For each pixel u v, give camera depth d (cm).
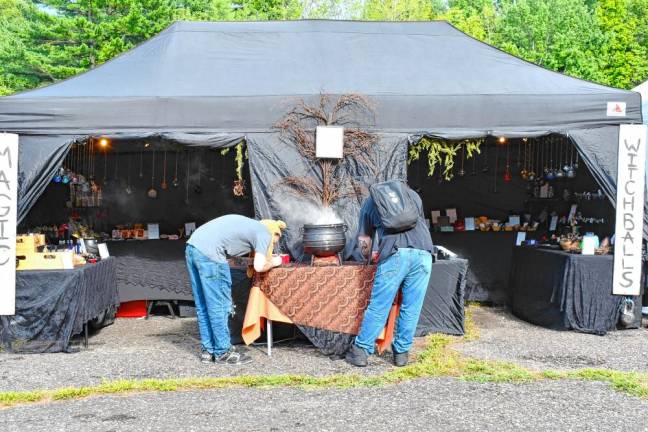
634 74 2861
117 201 889
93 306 632
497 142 913
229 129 639
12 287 583
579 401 452
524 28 3309
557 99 656
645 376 509
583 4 3666
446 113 652
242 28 780
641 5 2998
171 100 634
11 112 619
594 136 658
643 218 662
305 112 641
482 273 872
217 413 428
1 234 589
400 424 407
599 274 666
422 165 912
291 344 622
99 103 627
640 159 655
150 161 893
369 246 553
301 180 639
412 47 756
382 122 649
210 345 559
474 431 396
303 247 611
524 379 499
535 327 714
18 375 520
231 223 545
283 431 396
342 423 409
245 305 621
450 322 657
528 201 914
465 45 771
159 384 484
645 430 400
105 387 477
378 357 575
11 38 2500
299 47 745
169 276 790
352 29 787
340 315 551
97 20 2520
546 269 709
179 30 774
